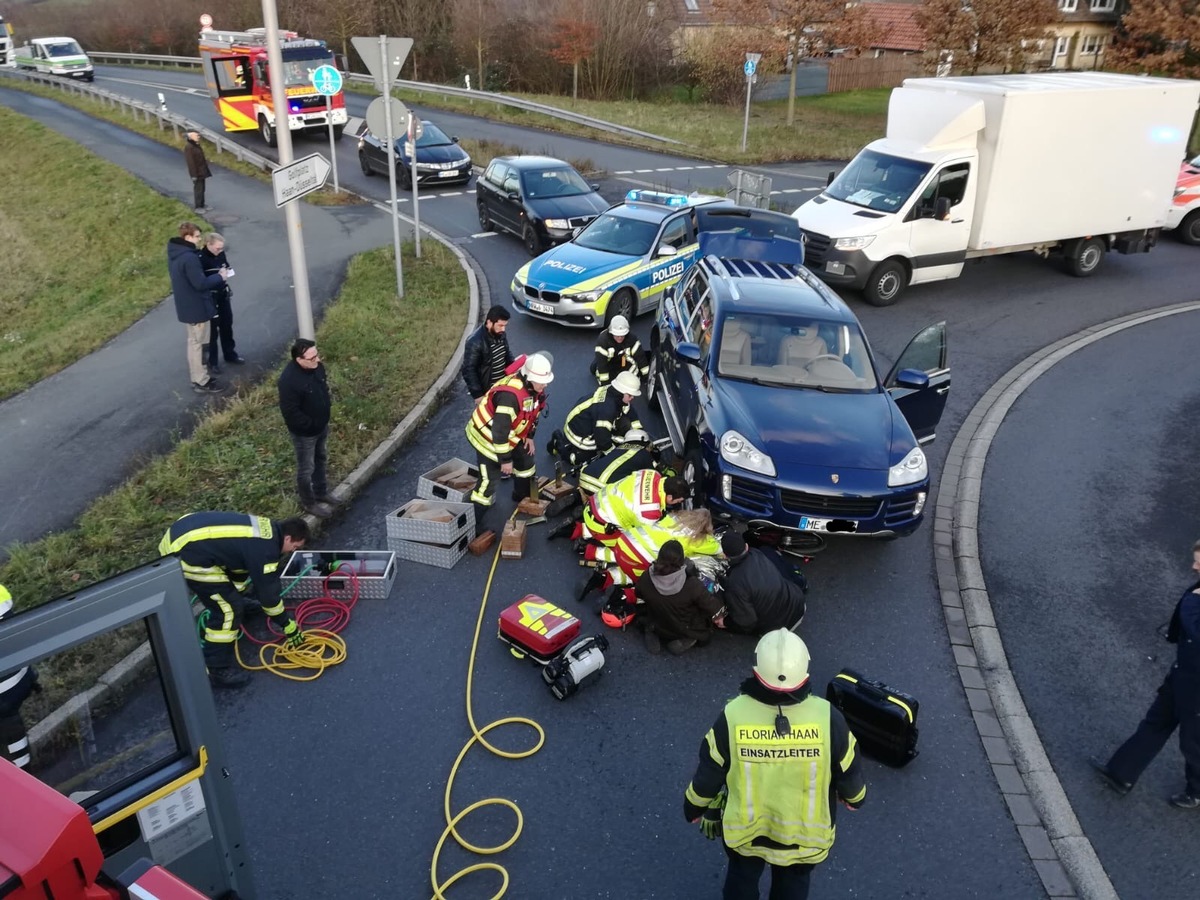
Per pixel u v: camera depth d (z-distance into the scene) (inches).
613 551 238.4
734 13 1231.5
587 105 1322.6
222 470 315.0
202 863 135.4
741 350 300.4
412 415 357.7
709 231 492.1
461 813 179.6
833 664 229.1
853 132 1194.0
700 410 287.7
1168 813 186.7
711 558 241.3
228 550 203.2
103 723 129.4
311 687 215.9
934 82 553.3
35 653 110.3
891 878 169.5
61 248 782.5
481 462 267.0
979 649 236.4
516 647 223.5
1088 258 591.2
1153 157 561.0
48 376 426.0
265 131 968.9
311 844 173.2
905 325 499.5
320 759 193.9
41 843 84.8
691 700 214.2
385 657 226.5
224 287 400.5
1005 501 313.1
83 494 307.7
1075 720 211.9
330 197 770.2
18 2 2064.5
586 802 183.9
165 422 361.7
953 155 516.1
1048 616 250.5
